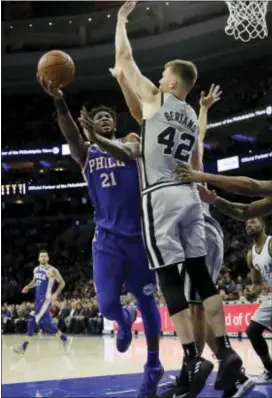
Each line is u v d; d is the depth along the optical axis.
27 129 27.20
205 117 4.45
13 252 26.50
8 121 27.33
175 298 3.34
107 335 15.34
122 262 4.04
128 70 3.69
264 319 5.04
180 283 3.41
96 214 4.18
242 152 21.81
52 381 5.30
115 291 4.05
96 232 4.16
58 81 3.58
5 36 25.17
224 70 23.53
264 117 20.00
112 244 4.04
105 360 7.62
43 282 9.38
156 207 3.42
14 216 27.80
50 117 27.19
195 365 3.17
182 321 3.30
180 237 3.48
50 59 3.55
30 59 24.94
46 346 11.06
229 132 22.23
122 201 4.04
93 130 3.36
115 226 4.04
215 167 21.78
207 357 7.49
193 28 21.78
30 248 26.59
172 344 10.30
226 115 22.19
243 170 22.28
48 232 27.33
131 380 5.27
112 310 4.09
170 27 23.59
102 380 5.31
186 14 23.17
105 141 3.41
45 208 27.81
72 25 24.95
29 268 25.06
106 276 4.05
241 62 22.72
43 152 26.05
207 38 21.69
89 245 26.12
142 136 3.54
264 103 21.19
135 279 4.10
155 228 3.41
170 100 3.56
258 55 21.91
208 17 22.78
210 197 3.99
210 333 4.06
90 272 23.34
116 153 3.44
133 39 23.17
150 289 4.11
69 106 26.83
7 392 4.59
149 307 4.14
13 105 27.61
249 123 20.91
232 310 11.86
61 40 25.52
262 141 21.58
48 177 27.30
